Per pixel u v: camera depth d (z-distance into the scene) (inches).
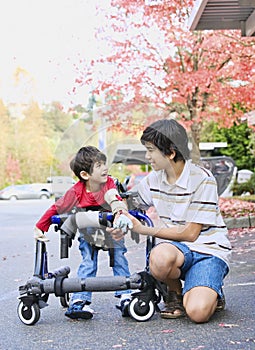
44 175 1382.9
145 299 159.8
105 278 157.6
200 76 422.0
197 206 159.3
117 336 149.5
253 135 651.5
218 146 666.2
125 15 433.1
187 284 158.9
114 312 174.6
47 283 158.6
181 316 162.6
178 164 157.5
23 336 153.9
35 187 1160.8
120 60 433.7
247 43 423.2
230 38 426.0
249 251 305.7
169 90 429.4
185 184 157.8
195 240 161.5
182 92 426.3
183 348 138.6
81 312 161.8
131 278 157.8
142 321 161.2
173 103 445.1
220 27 328.2
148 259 165.2
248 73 426.0
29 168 1375.5
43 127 1398.9
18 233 472.7
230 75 429.1
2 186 1355.8
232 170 540.1
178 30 432.1
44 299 169.6
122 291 169.3
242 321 158.6
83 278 158.6
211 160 535.5
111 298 194.2
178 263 157.4
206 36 431.5
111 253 164.4
